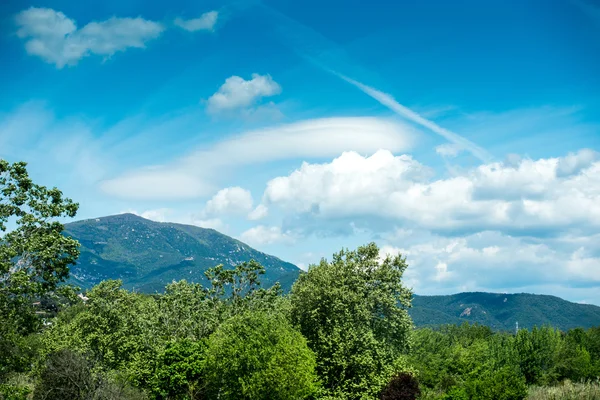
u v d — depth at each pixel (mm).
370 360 48781
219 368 46094
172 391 51031
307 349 46062
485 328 146375
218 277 68375
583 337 124312
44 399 41031
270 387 41719
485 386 67625
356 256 57500
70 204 36469
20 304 33562
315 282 54781
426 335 110438
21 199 34906
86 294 61969
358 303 52906
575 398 71688
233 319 50594
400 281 55062
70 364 42656
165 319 62938
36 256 34562
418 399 53625
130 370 51906
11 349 34406
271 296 68062
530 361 99375
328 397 47750
